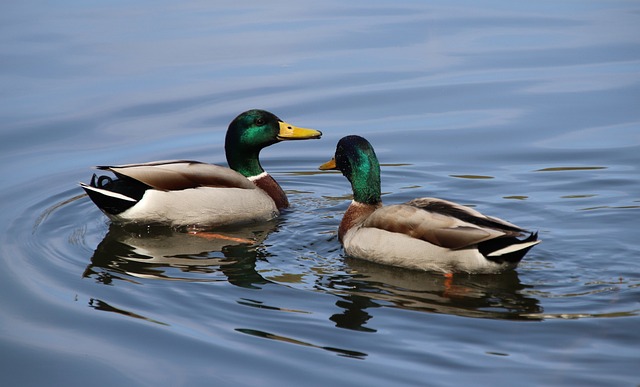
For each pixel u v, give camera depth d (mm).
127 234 13523
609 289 10852
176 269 12031
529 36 22156
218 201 13805
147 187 13688
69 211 14344
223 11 24438
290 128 14953
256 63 20516
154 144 16953
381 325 10094
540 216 13531
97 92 18953
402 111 18281
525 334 9719
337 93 19031
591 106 18078
